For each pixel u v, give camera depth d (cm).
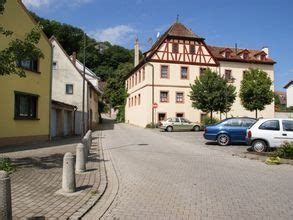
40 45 2172
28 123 2031
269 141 1522
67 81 3684
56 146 1836
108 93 7375
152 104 4338
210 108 3688
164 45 4428
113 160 1341
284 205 686
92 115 4222
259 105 3966
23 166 1116
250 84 3953
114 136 2767
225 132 1947
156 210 654
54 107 2633
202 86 3672
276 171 1094
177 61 4444
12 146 1795
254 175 1019
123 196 766
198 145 1977
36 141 2134
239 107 4694
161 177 986
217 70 4600
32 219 579
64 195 748
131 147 1861
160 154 1539
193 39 4506
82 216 612
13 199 705
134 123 5150
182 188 841
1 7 1188
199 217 609
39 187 814
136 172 1070
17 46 1120
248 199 733
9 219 488
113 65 8081
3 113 1770
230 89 3725
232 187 851
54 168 1079
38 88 2153
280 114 4991
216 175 1016
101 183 880
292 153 1342
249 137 1555
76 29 5638
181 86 4438
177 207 673
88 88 3722
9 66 1112
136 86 5041
